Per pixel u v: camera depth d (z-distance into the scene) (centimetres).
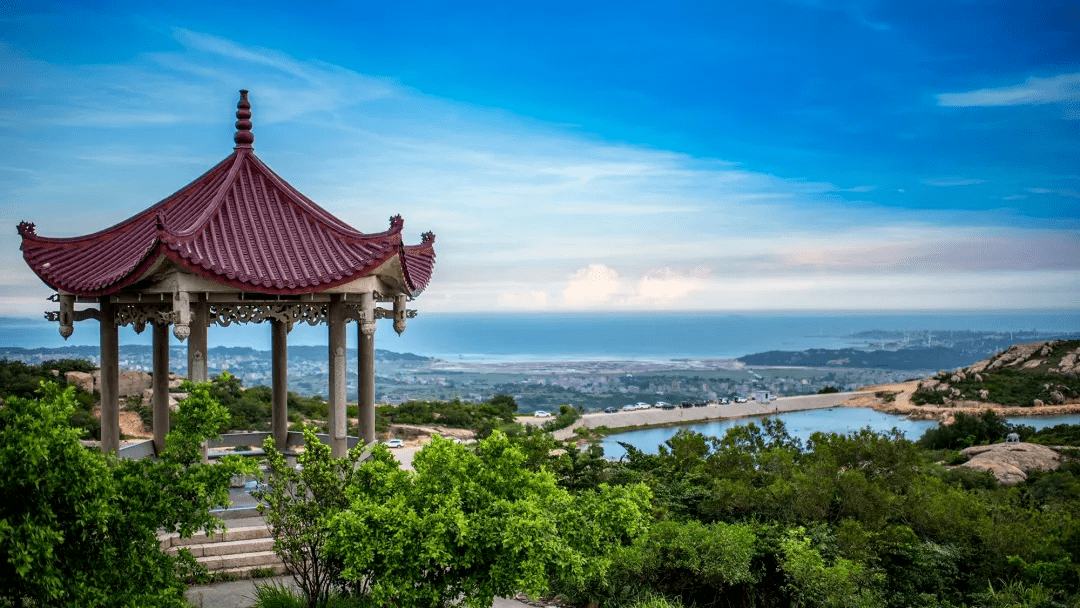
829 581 1762
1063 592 1989
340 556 1394
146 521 1272
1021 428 7500
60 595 1098
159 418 2239
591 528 1490
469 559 1358
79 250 2138
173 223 2072
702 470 2531
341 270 1936
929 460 4138
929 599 1967
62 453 1132
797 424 11281
